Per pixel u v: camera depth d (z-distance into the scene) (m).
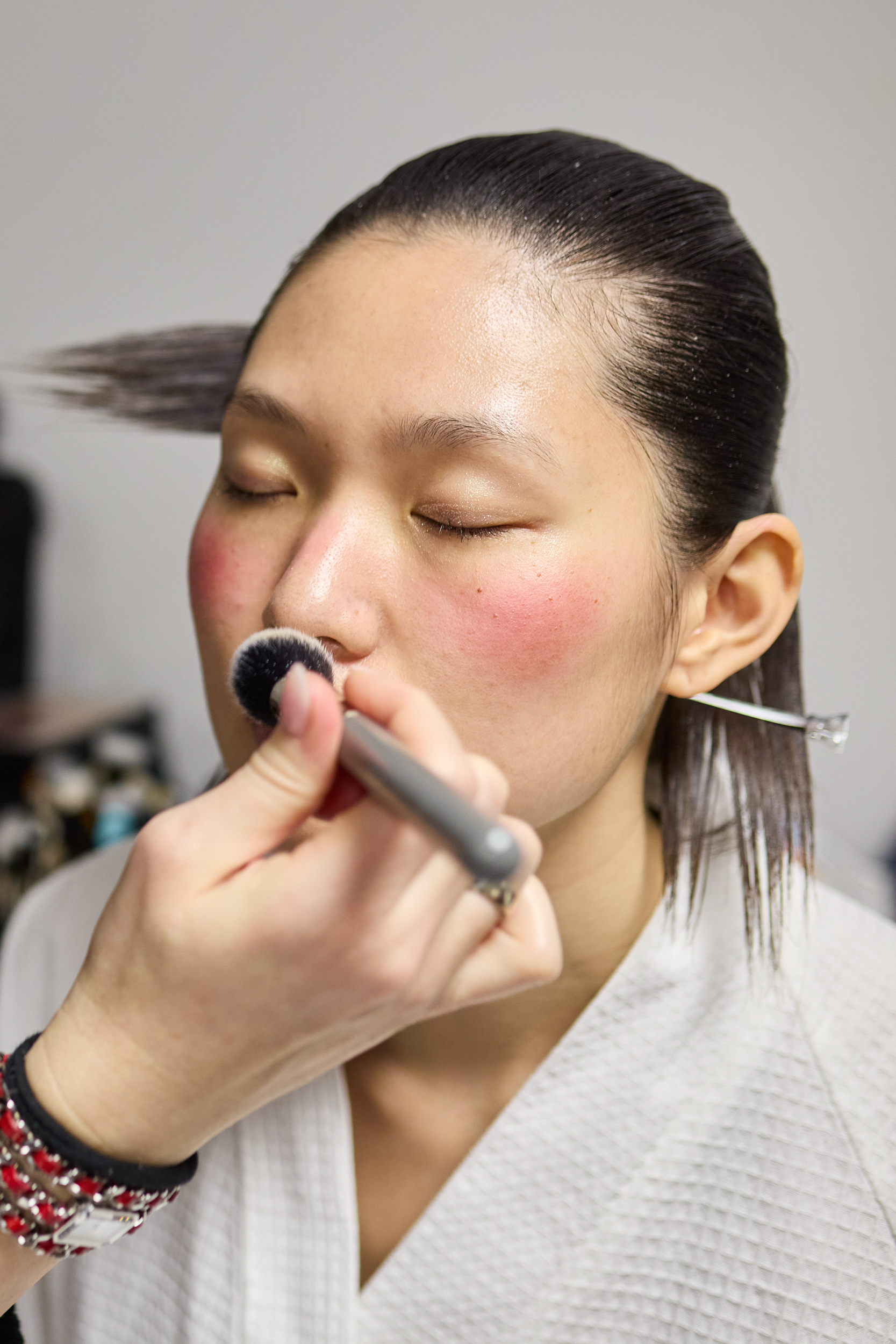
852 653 2.12
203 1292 0.64
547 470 0.45
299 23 2.26
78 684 2.52
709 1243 0.57
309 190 2.32
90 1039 0.36
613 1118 0.58
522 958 0.35
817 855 1.08
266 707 0.42
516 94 2.16
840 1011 0.59
